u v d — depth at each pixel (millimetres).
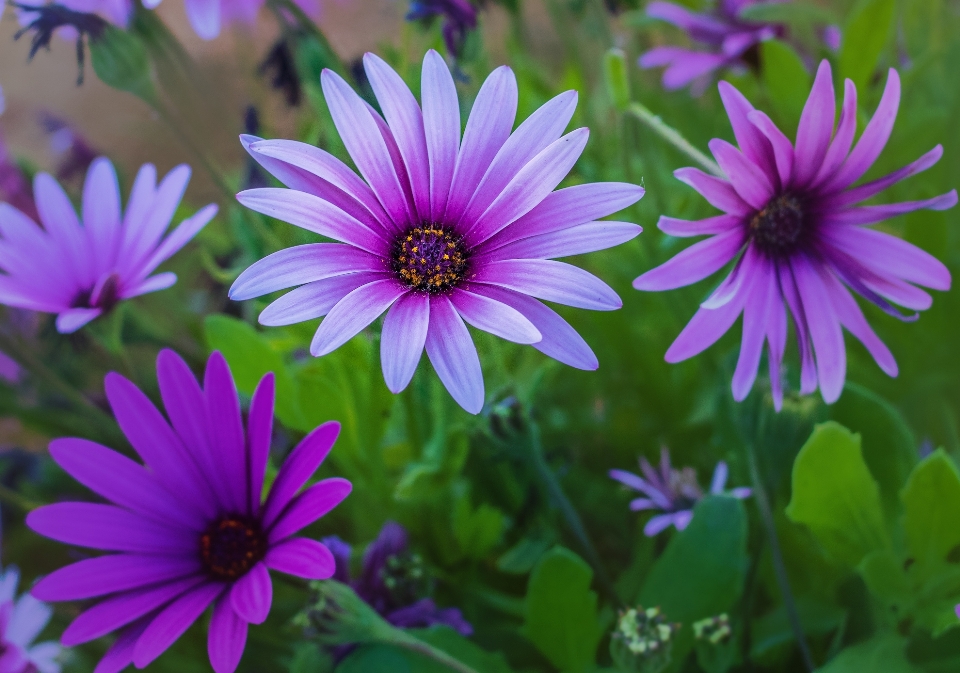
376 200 193
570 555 236
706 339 205
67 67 453
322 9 331
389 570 244
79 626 201
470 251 194
